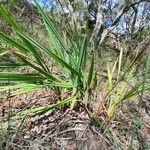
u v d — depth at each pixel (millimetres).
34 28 3928
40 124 2369
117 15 7297
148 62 1620
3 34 2191
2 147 2082
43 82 2334
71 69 2273
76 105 2492
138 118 2473
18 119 2330
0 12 2193
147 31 5785
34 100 2625
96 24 7281
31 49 2264
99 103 2490
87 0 7160
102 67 3256
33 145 2127
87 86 2424
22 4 4926
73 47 2596
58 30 2621
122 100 2344
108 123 2334
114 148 2152
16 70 3230
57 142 2223
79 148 2182
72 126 2354
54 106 2322
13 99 2609
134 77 2672
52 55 2219
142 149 2199
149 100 2770
